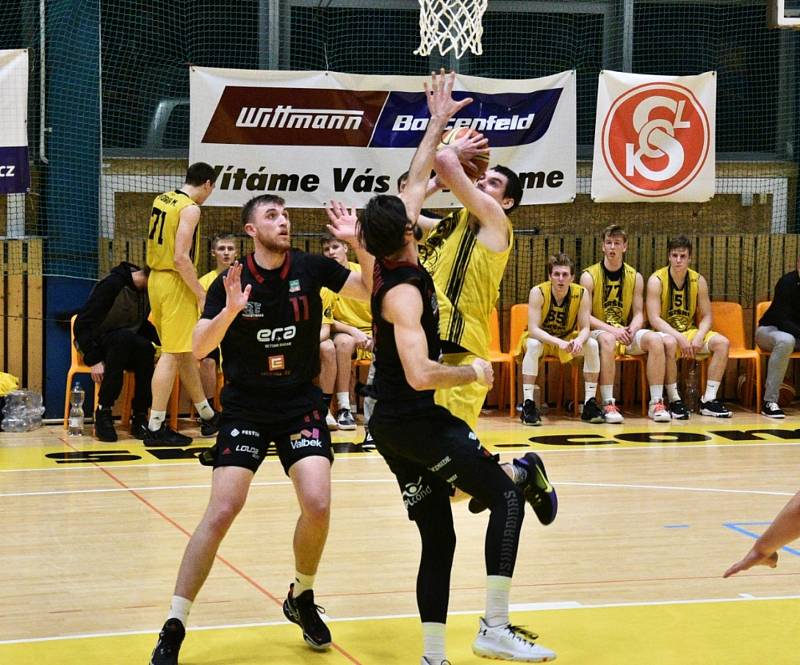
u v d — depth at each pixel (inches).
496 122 459.5
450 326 197.0
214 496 170.7
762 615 197.0
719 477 330.3
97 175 432.5
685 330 454.0
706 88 474.3
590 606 202.4
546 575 224.7
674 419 445.1
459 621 193.9
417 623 192.5
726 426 428.8
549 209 481.1
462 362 197.9
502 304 471.5
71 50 426.0
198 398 395.5
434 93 196.9
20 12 431.2
